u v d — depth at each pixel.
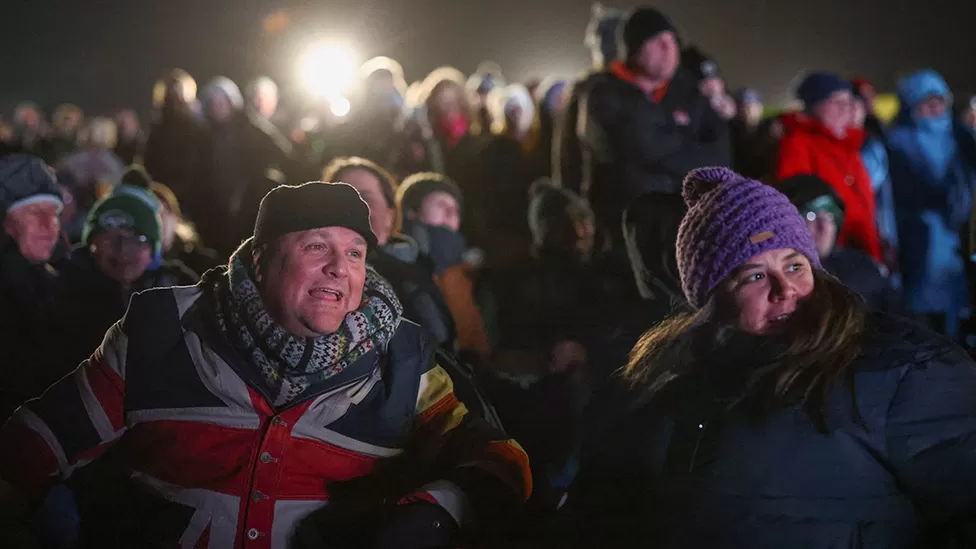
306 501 2.55
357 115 7.72
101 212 4.03
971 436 2.22
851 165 5.80
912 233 7.03
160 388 2.54
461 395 2.88
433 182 5.00
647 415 2.57
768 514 2.32
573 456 4.17
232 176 8.42
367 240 2.61
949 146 7.09
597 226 4.88
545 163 7.79
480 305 4.78
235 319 2.54
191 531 2.51
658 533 2.46
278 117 11.78
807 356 2.34
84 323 3.97
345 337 2.53
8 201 3.93
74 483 2.70
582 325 4.50
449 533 2.56
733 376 2.46
